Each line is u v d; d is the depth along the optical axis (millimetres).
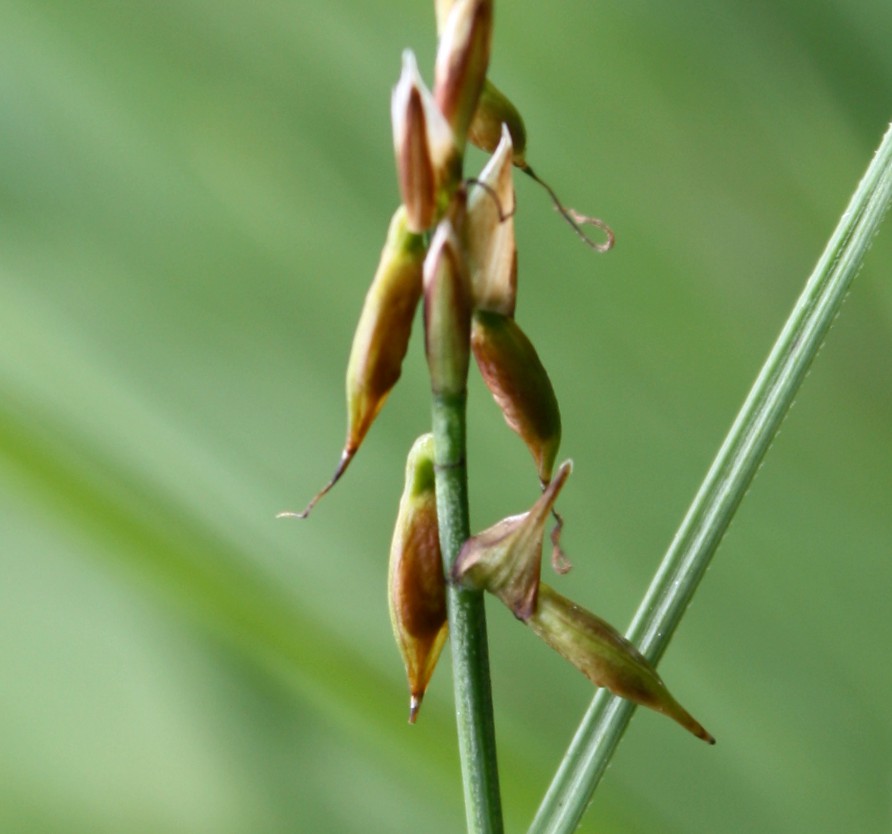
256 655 95
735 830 102
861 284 114
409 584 79
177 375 109
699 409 111
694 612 108
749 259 115
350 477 111
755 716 106
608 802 102
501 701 107
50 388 104
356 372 77
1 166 113
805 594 108
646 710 106
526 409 79
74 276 110
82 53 115
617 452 110
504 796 101
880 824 101
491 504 111
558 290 113
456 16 77
